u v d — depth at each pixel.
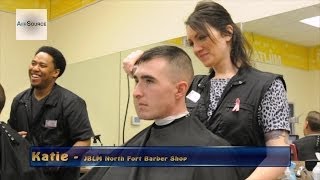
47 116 2.18
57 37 4.03
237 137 1.20
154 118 1.03
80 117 2.18
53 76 2.23
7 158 1.66
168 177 0.96
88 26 3.63
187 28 1.27
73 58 3.79
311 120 1.83
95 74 3.43
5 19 3.86
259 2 2.24
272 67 2.07
